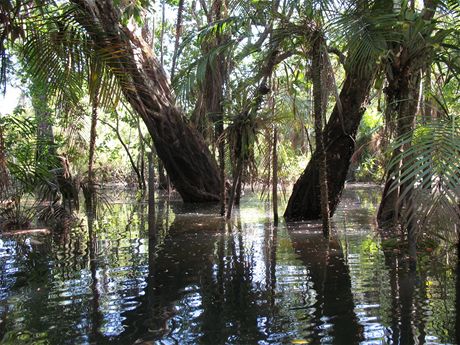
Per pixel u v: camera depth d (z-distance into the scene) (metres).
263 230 8.63
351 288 4.57
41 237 8.44
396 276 4.94
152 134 14.12
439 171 3.61
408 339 3.31
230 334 3.50
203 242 7.50
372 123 13.40
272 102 9.70
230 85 12.26
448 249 6.03
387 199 8.71
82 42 5.43
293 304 4.15
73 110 7.01
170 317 3.90
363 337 3.37
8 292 4.79
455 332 3.40
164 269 5.62
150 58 13.12
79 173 12.84
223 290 4.65
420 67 5.76
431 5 6.34
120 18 9.14
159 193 21.47
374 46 5.54
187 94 7.69
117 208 13.91
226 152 11.47
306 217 9.89
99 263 6.07
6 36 5.37
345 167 9.63
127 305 4.25
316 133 7.38
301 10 6.83
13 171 8.58
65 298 4.52
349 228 8.48
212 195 15.20
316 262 5.75
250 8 8.16
